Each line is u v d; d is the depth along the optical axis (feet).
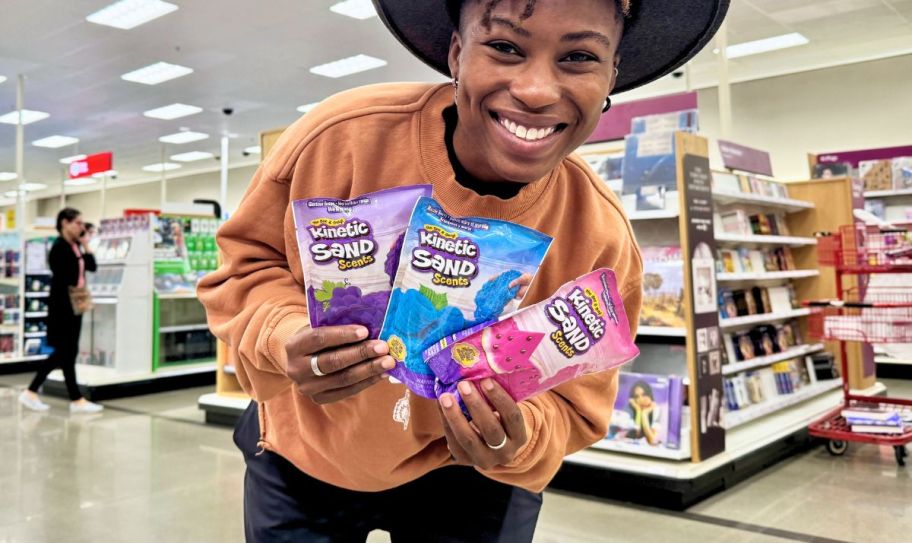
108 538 10.62
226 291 3.39
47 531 10.91
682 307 12.42
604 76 2.72
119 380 22.91
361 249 2.60
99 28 26.63
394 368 2.52
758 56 30.91
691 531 10.73
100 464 14.79
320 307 2.57
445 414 2.52
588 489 12.69
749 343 15.69
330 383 2.53
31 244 30.58
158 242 24.50
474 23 2.68
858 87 31.48
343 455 3.51
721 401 12.88
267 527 3.94
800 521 11.21
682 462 12.08
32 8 24.58
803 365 18.66
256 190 3.51
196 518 11.50
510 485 4.00
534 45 2.59
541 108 2.60
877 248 14.08
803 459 15.30
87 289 20.89
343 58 30.86
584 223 3.49
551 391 3.52
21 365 29.63
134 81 34.12
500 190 3.21
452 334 2.59
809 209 19.31
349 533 4.06
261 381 3.20
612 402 3.81
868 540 10.39
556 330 2.57
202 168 59.31
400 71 33.17
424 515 4.02
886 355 26.05
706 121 35.63
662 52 3.40
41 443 16.67
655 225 13.15
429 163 3.21
